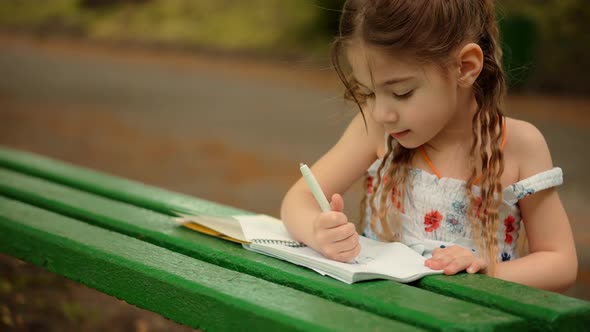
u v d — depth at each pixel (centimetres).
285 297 161
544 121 847
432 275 182
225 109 945
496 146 200
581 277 368
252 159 678
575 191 555
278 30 1466
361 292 167
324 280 176
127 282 188
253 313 156
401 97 186
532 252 210
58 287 344
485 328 147
